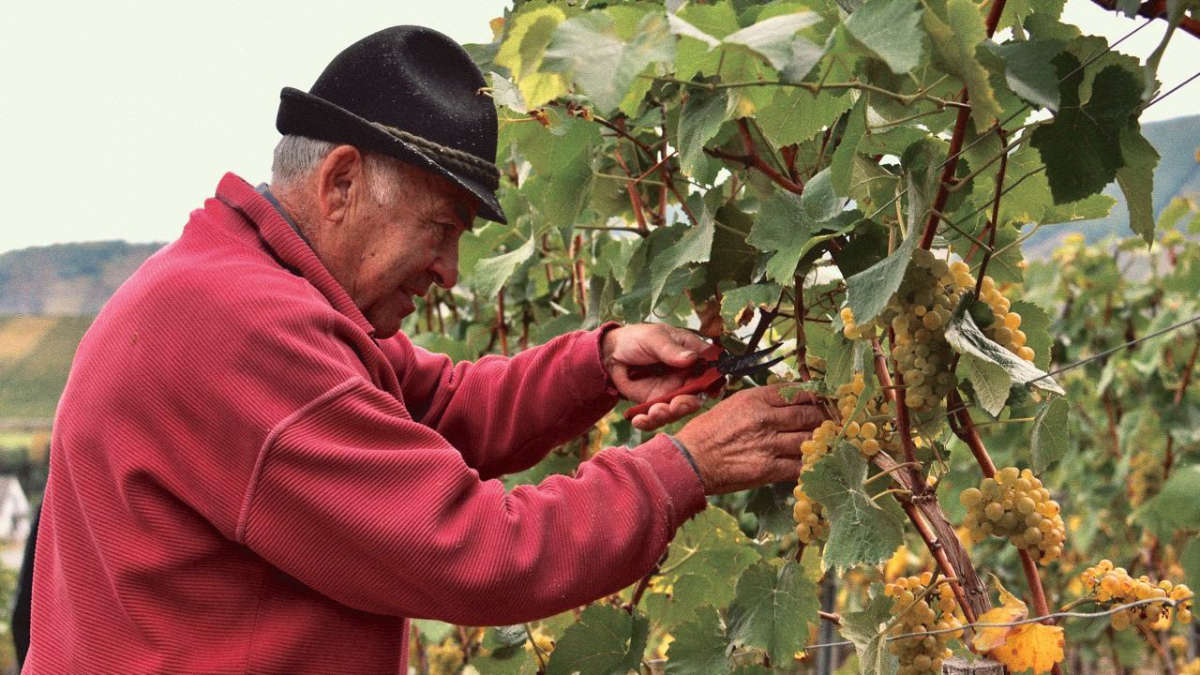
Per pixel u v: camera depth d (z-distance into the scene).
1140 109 1.31
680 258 1.76
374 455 1.43
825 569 1.63
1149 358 5.07
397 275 1.69
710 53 1.29
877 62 1.39
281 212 1.68
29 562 2.17
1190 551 2.16
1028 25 1.42
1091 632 1.61
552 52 1.15
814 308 1.89
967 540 4.88
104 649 1.53
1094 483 5.49
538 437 2.02
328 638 1.52
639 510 1.52
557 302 3.18
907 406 1.53
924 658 1.58
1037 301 5.68
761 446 1.64
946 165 1.38
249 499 1.42
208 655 1.49
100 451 1.50
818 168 1.79
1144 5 1.25
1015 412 1.88
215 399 1.43
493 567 1.43
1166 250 5.50
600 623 1.95
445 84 1.71
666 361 1.83
